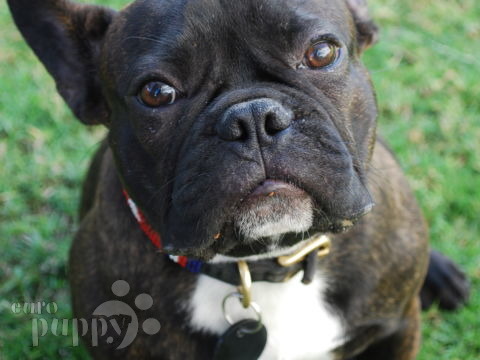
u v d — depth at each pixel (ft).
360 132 1.77
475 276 2.59
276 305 1.93
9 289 2.60
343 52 1.70
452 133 3.00
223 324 1.94
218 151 1.56
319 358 2.04
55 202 2.86
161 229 1.75
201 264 1.86
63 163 2.95
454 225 2.72
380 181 2.00
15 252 2.70
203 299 1.91
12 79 3.23
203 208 1.58
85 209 2.41
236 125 1.53
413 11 3.54
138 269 1.92
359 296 1.96
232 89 1.64
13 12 1.92
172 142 1.68
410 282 2.02
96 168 2.27
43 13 1.94
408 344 2.15
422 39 3.40
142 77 1.66
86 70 1.97
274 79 1.65
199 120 1.62
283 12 1.62
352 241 1.94
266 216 1.59
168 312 1.92
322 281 1.93
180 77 1.65
